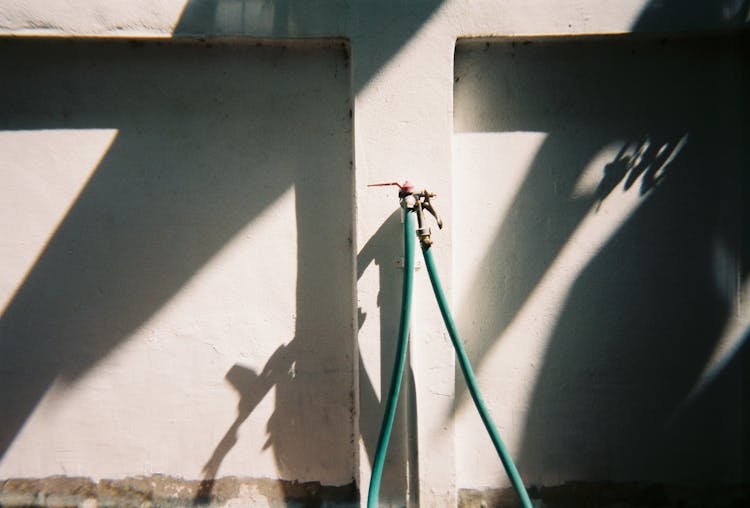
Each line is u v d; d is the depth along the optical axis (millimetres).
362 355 1945
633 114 2018
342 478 2064
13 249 2016
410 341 1931
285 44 1959
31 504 2041
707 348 2066
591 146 2021
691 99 2018
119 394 2043
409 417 1939
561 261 2043
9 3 1868
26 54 1960
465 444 2064
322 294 2027
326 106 1987
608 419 2080
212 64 1976
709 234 2047
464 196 2023
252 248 2021
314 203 2010
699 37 1976
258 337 2039
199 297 2029
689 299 2059
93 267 2021
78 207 2010
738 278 2053
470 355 2055
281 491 2064
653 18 1908
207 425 2053
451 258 1930
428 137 1907
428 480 1969
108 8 1878
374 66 1895
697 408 2076
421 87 1898
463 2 1891
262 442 2057
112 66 1973
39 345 2035
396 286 1935
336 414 2051
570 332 2061
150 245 2021
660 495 2082
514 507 2068
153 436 2053
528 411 2072
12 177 1999
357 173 1910
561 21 1904
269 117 1992
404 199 1773
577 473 2090
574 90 2004
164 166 2006
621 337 2062
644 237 2045
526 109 2008
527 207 2031
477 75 1993
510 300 2047
